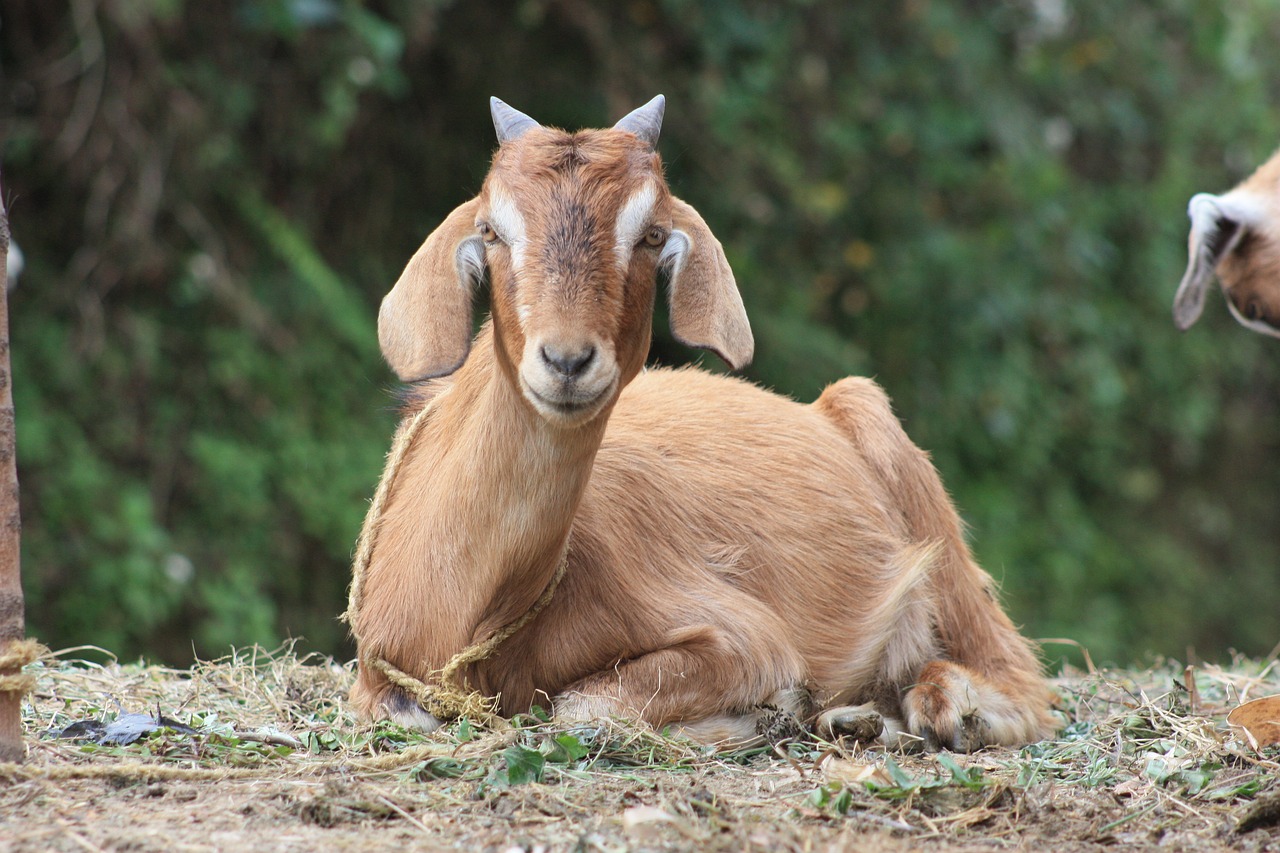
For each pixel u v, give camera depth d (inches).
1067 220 948.0
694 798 257.0
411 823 245.1
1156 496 1093.1
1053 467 1001.5
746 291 857.5
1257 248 472.7
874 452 402.0
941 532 400.2
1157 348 1003.9
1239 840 246.2
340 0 738.2
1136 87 1016.2
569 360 273.0
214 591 690.8
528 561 309.3
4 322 265.7
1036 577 927.7
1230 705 390.9
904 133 910.4
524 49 836.6
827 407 419.8
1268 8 1051.3
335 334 763.4
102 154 716.0
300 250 730.8
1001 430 920.9
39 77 733.3
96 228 719.7
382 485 349.4
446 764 278.5
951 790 269.4
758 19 866.1
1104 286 994.1
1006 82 964.0
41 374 703.7
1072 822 257.1
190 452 713.6
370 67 741.3
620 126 314.5
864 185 925.8
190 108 722.8
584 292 278.7
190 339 736.3
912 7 930.1
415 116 832.9
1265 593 1093.8
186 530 709.3
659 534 346.6
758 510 366.9
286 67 767.1
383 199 823.7
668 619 333.4
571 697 321.4
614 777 279.0
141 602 664.4
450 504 314.5
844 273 924.0
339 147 802.2
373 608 329.4
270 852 224.7
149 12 701.9
